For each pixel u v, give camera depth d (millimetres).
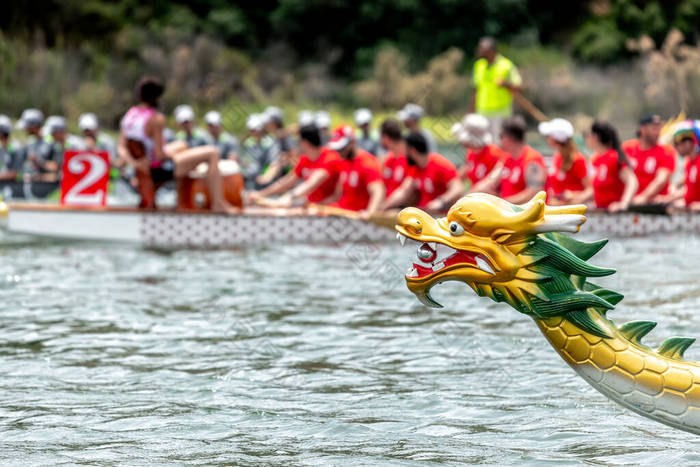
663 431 18000
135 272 38062
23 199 69125
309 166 52406
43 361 23703
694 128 49375
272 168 64375
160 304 31188
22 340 25984
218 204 48406
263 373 22594
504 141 46875
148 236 48094
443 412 19422
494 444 17344
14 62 142250
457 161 88750
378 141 74125
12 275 37000
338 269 38875
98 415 19219
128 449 17078
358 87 188875
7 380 21906
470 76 188500
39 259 41625
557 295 14164
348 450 17047
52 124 70438
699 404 14211
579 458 16500
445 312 29750
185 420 18891
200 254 43719
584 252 14305
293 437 17828
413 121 64812
